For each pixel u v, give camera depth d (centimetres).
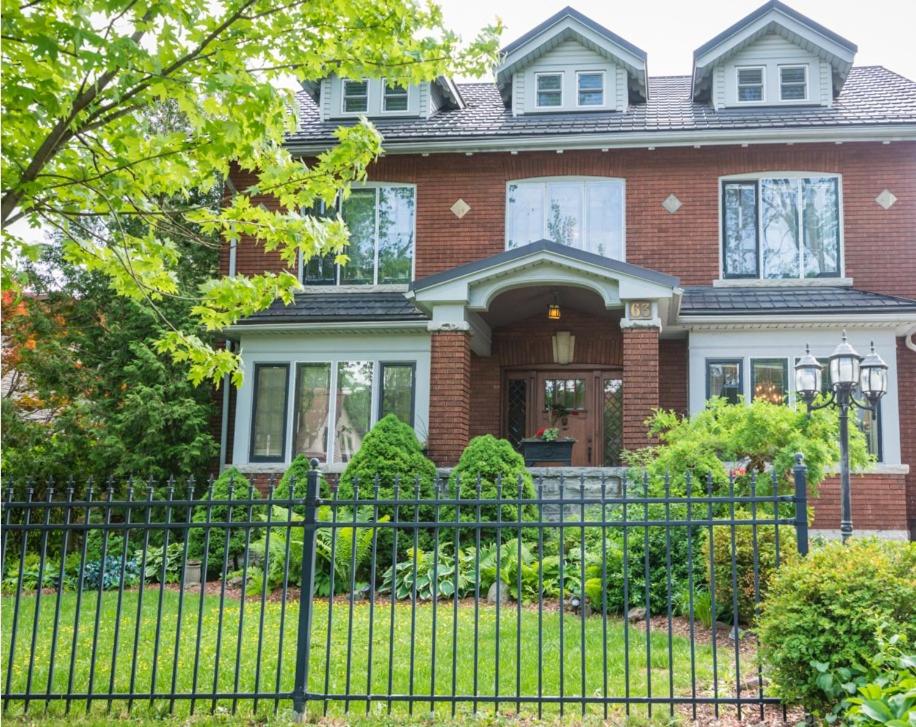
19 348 1730
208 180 753
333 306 1588
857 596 523
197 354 801
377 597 1046
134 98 670
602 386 1644
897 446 1397
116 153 714
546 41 1739
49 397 1723
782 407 1024
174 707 606
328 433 1552
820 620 523
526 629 840
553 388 1658
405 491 1212
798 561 572
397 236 1694
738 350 1479
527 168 1667
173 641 807
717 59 1717
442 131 1683
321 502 598
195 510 1327
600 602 938
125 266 758
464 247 1664
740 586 844
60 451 1588
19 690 651
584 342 1619
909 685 437
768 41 1720
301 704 575
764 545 846
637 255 1619
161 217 765
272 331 1571
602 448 1620
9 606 1007
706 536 889
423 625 857
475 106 1884
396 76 745
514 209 1672
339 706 607
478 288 1415
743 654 742
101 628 870
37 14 626
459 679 671
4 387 1969
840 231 1580
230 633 837
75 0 590
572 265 1361
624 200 1639
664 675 680
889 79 1825
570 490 1284
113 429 1603
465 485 1190
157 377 1620
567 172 1659
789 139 1580
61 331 1775
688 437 1050
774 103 1700
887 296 1470
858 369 892
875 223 1570
